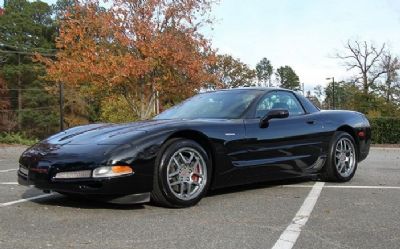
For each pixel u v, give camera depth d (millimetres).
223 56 44375
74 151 4652
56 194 5672
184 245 3600
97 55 16562
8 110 45219
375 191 6070
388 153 16094
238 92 6254
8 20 54562
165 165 4758
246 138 5508
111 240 3707
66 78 16828
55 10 59031
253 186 6352
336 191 6039
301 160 6195
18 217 4453
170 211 4750
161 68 17016
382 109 35375
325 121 6633
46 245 3562
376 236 3914
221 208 4926
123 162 4512
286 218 4512
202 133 5117
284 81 98375
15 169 8930
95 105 47344
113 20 16516
